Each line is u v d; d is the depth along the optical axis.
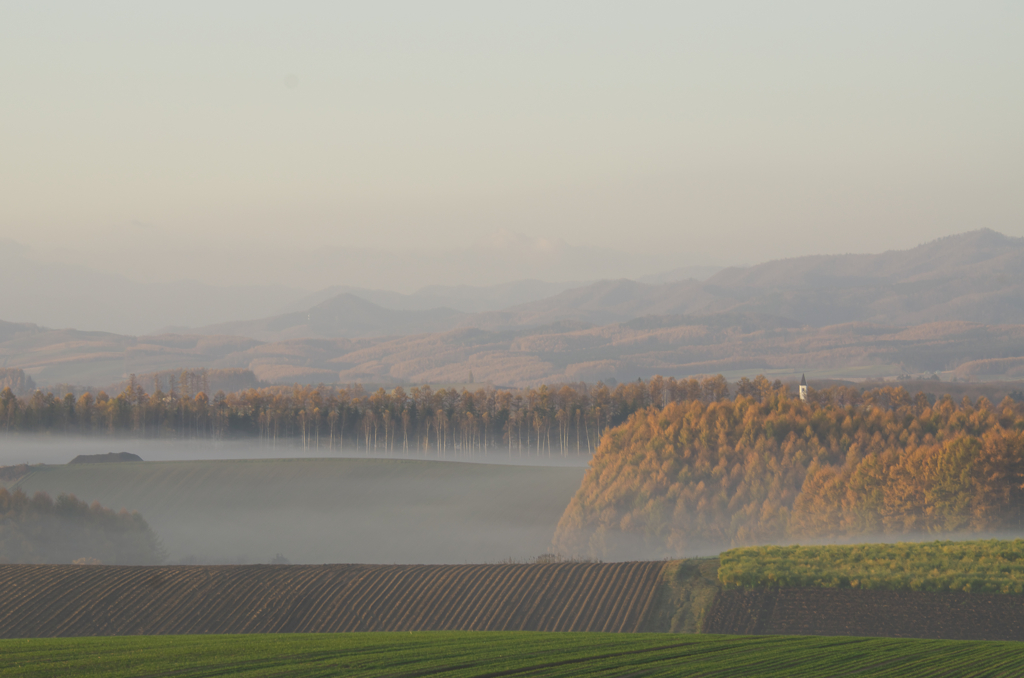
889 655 38.69
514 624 56.22
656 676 34.12
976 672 35.34
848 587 58.56
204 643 40.03
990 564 62.44
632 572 64.25
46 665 34.41
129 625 56.41
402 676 33.31
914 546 69.50
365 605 59.28
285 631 55.72
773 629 52.56
